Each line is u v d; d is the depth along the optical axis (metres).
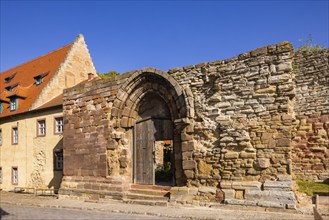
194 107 11.84
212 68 11.56
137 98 13.84
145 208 11.21
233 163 10.75
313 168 14.94
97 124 14.52
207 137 11.44
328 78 14.92
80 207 12.18
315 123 15.09
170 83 12.33
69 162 15.48
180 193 11.52
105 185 13.73
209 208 10.62
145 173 13.48
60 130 21.34
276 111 10.19
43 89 23.39
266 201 9.82
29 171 22.59
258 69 10.66
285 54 10.23
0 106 26.06
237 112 10.91
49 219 9.66
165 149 25.27
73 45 25.94
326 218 8.61
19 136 23.67
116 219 9.51
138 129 13.96
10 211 11.68
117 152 13.88
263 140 10.30
